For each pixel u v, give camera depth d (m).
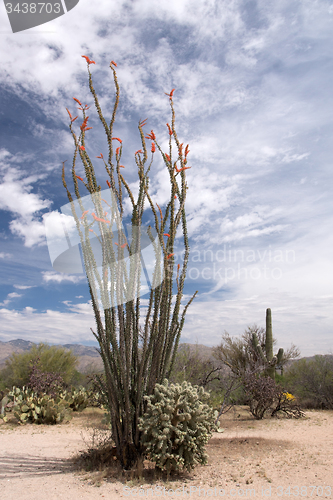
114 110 3.87
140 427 3.65
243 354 12.65
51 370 12.28
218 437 6.18
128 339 3.87
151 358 4.18
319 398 12.40
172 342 4.25
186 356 10.55
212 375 10.43
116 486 3.24
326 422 8.50
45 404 8.37
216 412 4.13
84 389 10.89
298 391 13.12
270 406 9.80
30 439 5.98
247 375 9.57
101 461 3.97
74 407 10.26
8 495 2.99
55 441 5.75
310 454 4.58
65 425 7.81
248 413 9.93
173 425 3.74
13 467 3.99
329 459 4.24
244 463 4.14
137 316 4.11
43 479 3.48
